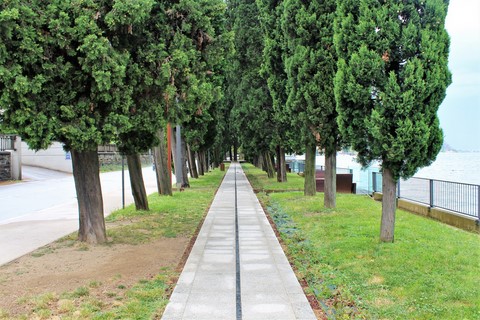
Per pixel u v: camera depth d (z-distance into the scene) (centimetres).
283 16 1441
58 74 670
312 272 686
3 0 587
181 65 767
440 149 788
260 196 1912
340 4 880
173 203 1602
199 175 3838
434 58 754
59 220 1270
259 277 657
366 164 854
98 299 561
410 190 1460
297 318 497
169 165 2088
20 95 619
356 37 819
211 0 841
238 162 9150
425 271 653
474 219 1044
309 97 1318
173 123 894
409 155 773
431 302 534
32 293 586
